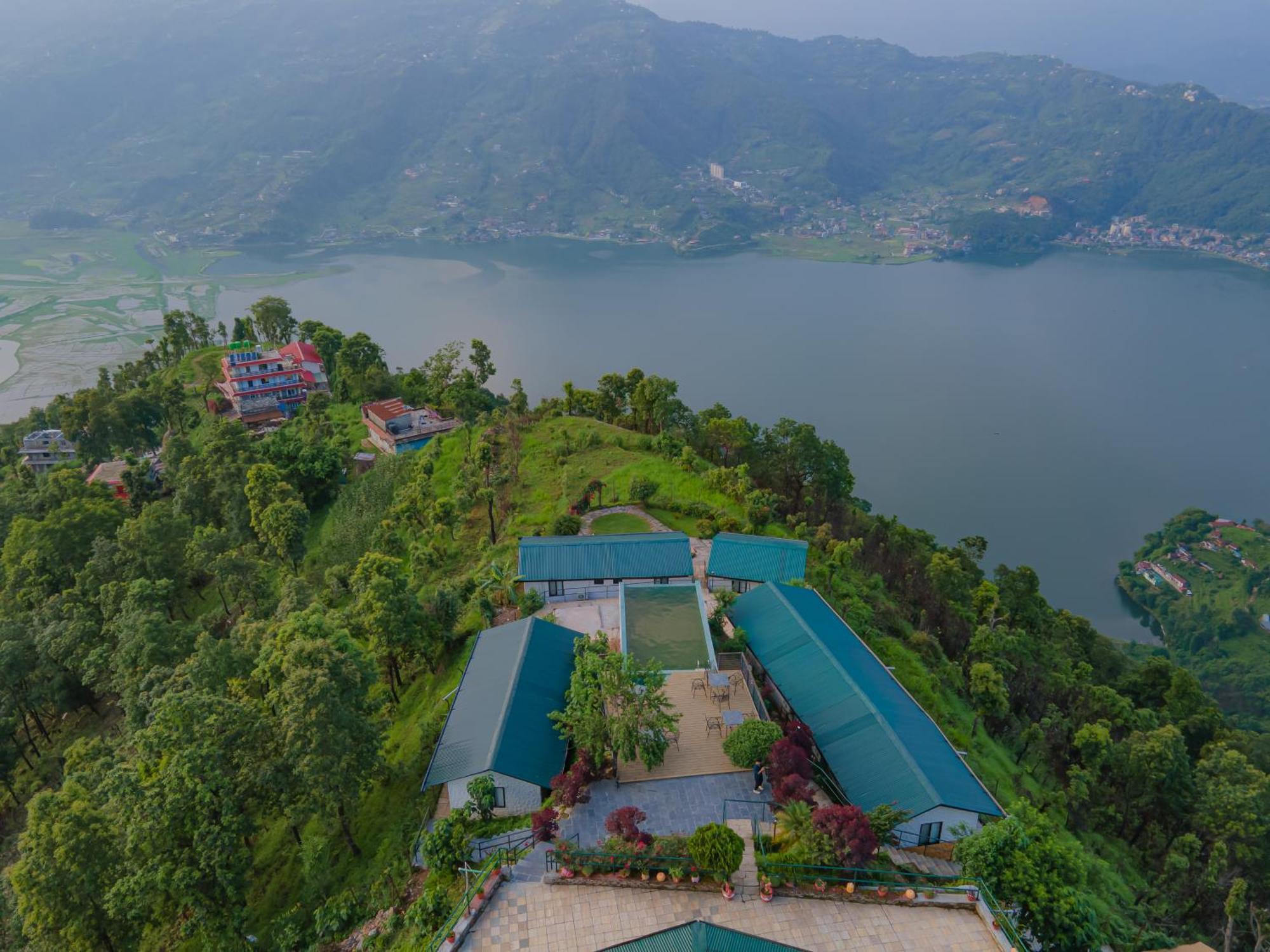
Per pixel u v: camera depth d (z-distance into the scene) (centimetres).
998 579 11294
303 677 5062
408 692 7525
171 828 4859
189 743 5025
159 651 7619
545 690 5903
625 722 4916
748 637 6775
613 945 3797
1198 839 6712
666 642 6525
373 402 17588
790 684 6103
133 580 9575
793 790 4700
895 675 7381
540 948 3828
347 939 4697
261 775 5041
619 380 14500
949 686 8031
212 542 10319
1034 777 7425
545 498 10769
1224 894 6250
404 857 5053
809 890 4084
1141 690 10175
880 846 4534
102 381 19162
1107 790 7512
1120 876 6247
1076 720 8731
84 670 8775
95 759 6994
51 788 8569
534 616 7494
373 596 7100
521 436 13312
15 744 8762
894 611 9156
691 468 11100
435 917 4266
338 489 13925
